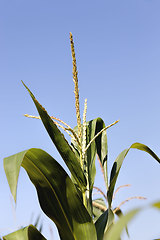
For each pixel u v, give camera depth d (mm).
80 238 1008
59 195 1008
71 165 1056
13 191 845
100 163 1312
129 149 1119
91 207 1152
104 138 1308
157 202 442
